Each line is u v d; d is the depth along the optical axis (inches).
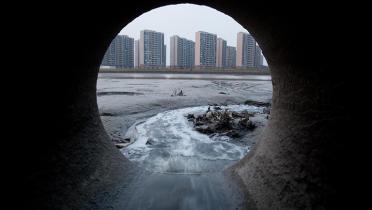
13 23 115.0
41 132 147.9
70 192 163.2
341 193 123.5
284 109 195.3
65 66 166.9
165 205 186.7
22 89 131.2
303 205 143.3
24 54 128.6
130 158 322.7
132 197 197.5
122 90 1005.8
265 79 1982.0
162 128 473.4
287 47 167.6
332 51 128.7
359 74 116.1
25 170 133.9
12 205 123.0
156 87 1181.1
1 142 119.1
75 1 137.3
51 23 136.5
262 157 210.5
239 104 761.6
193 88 1152.2
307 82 157.0
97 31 184.5
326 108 138.7
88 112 215.3
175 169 288.4
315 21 129.0
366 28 107.7
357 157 118.6
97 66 224.7
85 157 193.2
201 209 182.1
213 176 239.1
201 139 402.9
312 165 145.9
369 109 112.7
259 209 172.7
